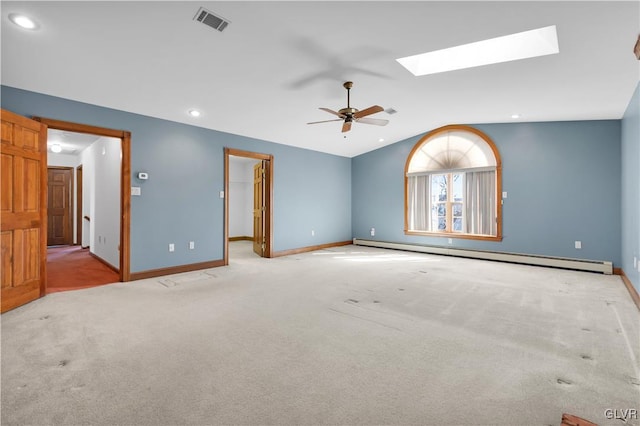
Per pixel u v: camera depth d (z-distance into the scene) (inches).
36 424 60.4
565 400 68.7
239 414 63.8
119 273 173.8
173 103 166.7
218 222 211.9
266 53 125.3
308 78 149.7
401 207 289.9
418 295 146.1
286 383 74.8
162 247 183.5
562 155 213.5
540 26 105.7
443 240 263.9
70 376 76.8
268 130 222.8
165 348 92.0
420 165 277.3
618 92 154.2
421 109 200.7
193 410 64.8
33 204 134.2
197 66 132.8
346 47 122.9
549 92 163.5
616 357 87.9
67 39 107.7
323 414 64.1
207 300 137.5
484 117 219.0
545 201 219.5
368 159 313.1
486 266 214.8
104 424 60.6
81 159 305.4
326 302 135.5
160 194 182.4
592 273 193.5
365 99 179.0
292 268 206.8
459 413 64.5
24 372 78.5
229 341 97.0
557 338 100.3
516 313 122.6
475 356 88.6
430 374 79.2
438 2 95.7
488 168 239.8
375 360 86.1
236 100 170.4
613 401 68.4
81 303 132.3
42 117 141.6
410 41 118.0
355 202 325.4
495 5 96.3
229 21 103.8
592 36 108.1
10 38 104.8
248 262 228.2
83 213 298.5
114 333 102.1
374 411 65.1
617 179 196.5
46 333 101.7
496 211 237.5
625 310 126.1
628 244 166.6
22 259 128.8
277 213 254.1
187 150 195.2
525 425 61.1
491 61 135.6
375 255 260.1
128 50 117.3
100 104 158.2
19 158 127.0
